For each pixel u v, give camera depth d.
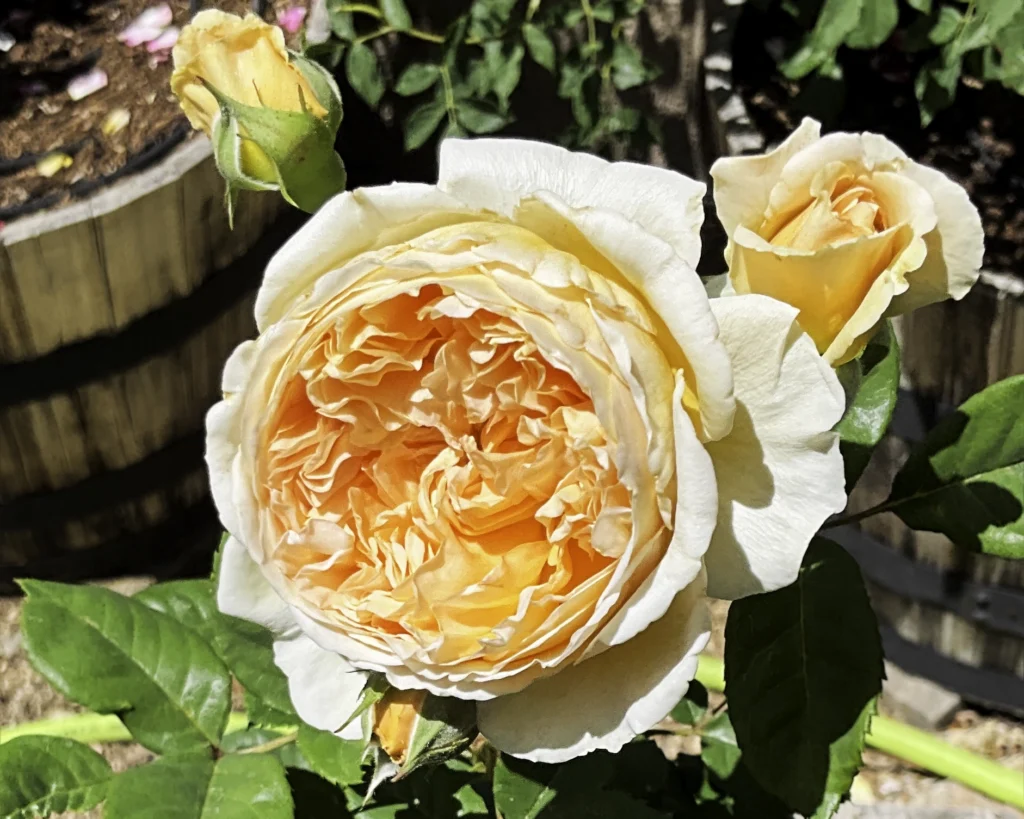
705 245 0.70
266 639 0.36
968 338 0.53
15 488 0.69
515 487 0.25
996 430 0.35
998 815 0.57
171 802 0.31
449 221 0.26
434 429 0.27
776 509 0.25
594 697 0.26
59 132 0.67
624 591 0.25
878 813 0.57
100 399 0.65
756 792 0.47
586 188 0.26
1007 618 0.64
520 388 0.25
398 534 0.27
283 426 0.26
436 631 0.25
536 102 0.82
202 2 0.75
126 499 0.73
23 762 0.33
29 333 0.59
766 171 0.27
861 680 0.33
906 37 0.60
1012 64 0.57
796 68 0.64
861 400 0.35
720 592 0.26
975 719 0.73
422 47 0.78
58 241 0.56
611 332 0.23
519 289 0.24
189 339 0.65
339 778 0.35
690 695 0.49
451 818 0.38
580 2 0.72
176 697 0.35
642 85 0.78
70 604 0.35
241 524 0.26
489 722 0.26
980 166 0.65
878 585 0.68
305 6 0.74
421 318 0.25
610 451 0.24
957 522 0.35
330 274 0.25
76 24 0.76
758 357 0.25
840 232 0.26
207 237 0.61
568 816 0.34
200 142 0.59
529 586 0.25
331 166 0.32
